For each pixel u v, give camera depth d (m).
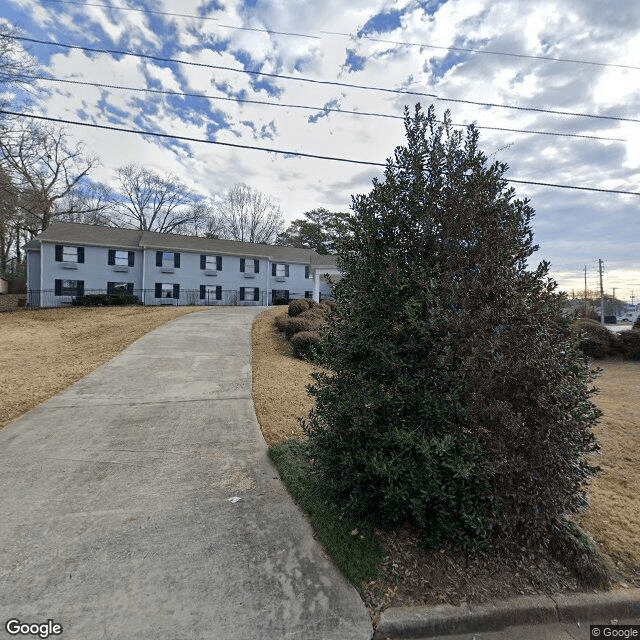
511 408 2.08
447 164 2.35
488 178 2.28
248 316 15.10
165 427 4.26
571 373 2.14
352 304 2.45
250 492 2.93
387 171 2.55
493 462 2.01
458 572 2.04
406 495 2.05
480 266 2.13
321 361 2.66
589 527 2.57
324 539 2.32
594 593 1.98
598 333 10.69
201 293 26.16
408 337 2.28
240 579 2.02
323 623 1.76
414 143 2.49
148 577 2.03
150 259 24.58
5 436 3.94
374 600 1.89
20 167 19.89
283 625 1.75
